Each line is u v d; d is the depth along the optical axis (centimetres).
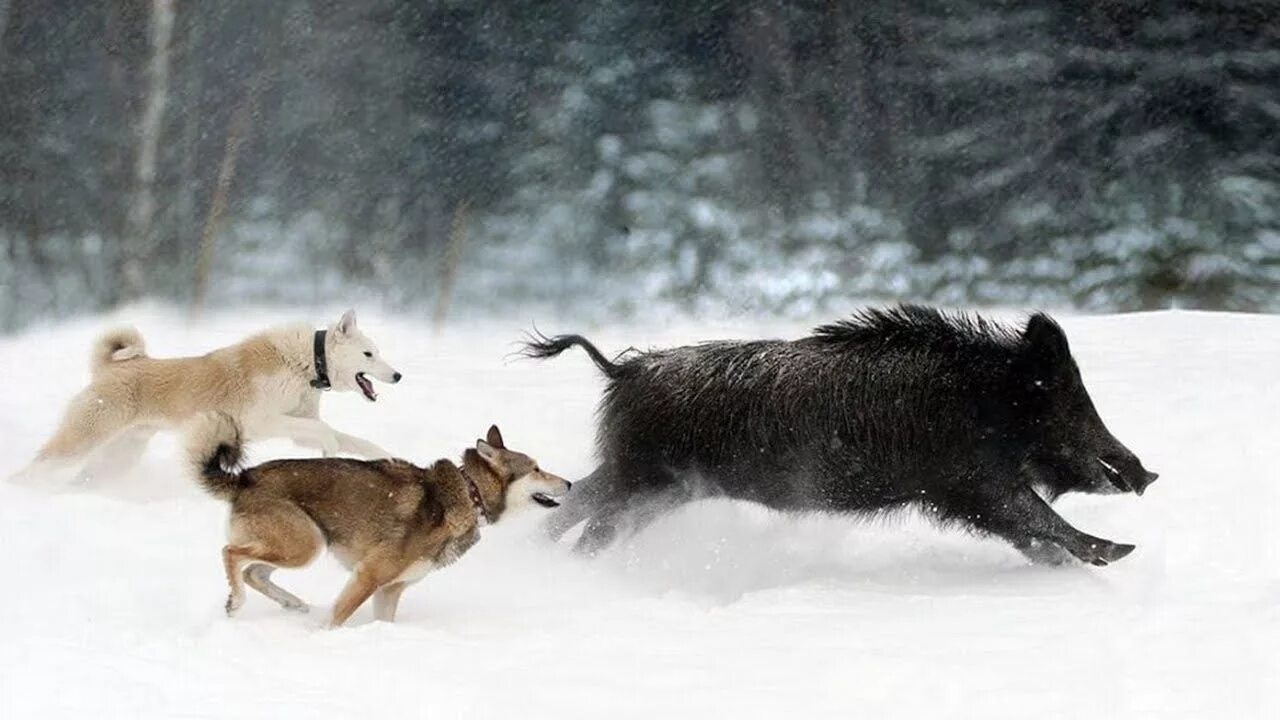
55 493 2316
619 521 2127
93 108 7538
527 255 7381
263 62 7669
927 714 1320
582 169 7569
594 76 7656
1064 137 7519
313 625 1684
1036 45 7581
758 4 7694
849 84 7719
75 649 1515
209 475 1705
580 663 1488
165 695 1375
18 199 7419
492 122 7669
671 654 1523
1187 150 7362
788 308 7300
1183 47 7394
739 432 2045
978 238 7538
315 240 7456
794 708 1341
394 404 3030
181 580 1845
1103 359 3525
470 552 2098
